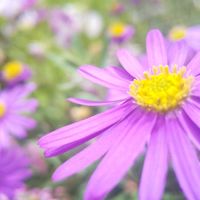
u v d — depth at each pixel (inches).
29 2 9.7
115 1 10.2
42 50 8.2
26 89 6.5
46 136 2.8
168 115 3.0
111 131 2.9
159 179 2.5
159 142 2.8
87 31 9.3
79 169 2.6
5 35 9.0
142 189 2.4
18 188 5.2
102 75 3.2
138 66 3.3
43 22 9.4
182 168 2.5
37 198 5.3
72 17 9.0
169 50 3.4
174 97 3.0
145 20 8.8
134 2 8.9
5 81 6.9
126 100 3.1
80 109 5.9
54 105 6.8
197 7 8.7
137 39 8.4
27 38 9.3
